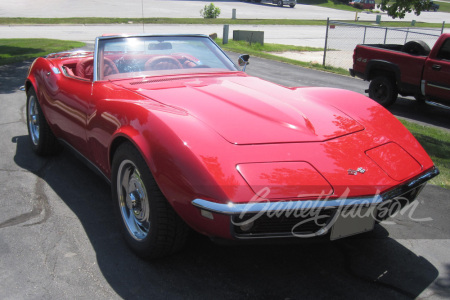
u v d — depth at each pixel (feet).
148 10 119.85
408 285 8.54
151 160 8.08
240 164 7.69
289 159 8.00
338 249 9.84
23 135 17.43
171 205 7.88
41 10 106.32
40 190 12.34
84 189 12.52
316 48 71.61
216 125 8.68
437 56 26.78
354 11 184.24
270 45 72.08
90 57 15.34
